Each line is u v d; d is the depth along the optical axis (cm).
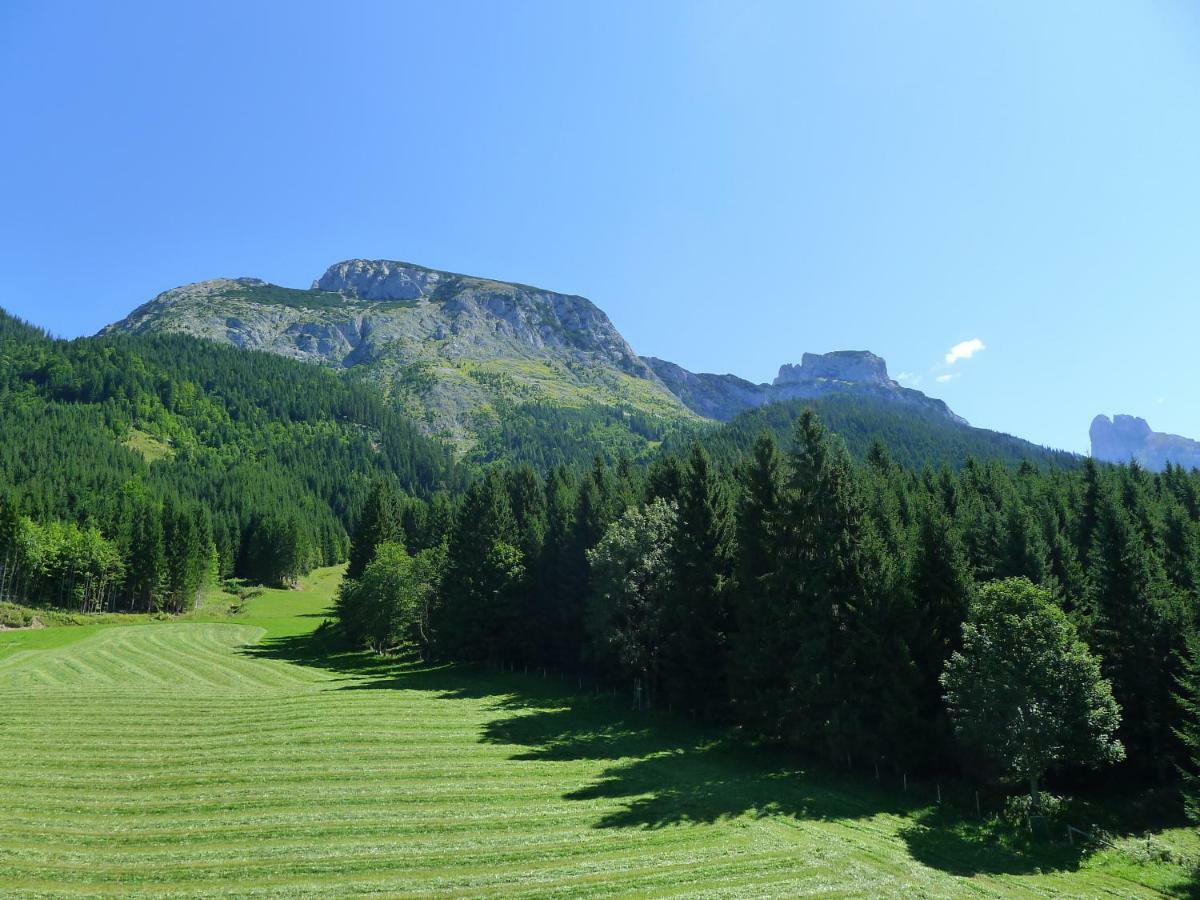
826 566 3559
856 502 3725
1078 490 5922
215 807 2642
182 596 11588
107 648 7375
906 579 3481
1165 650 3212
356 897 1925
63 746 3438
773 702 3678
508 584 6397
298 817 2553
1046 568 3591
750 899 1967
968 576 3444
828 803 2936
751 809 2817
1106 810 2869
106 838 2319
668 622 4581
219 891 1936
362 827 2470
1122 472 7188
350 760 3294
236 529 15175
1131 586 3394
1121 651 3350
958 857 2377
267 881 2016
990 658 2764
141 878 2016
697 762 3578
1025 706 2677
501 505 7394
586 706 4872
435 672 6350
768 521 4041
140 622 10250
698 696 4422
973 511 5188
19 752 3300
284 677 6119
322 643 8412
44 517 11469
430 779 3072
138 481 15575
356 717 4178
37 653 6906
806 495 3803
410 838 2384
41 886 1934
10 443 16212
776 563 3856
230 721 4034
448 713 4488
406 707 4600
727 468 7481
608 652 5134
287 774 3048
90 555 10556
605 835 2467
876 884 2089
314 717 4134
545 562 6475
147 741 3578
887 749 3241
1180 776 3070
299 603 13150
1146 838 2566
